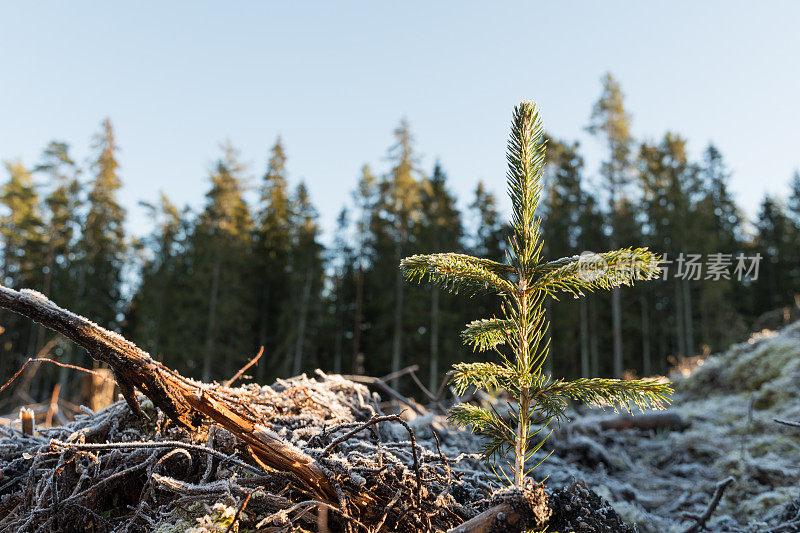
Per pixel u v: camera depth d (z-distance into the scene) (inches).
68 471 80.9
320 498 68.1
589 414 270.7
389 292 1204.5
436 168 1348.4
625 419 250.1
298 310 1251.2
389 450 87.1
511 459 141.7
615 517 76.1
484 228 1456.7
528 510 62.2
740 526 133.8
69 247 1364.4
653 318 1346.0
